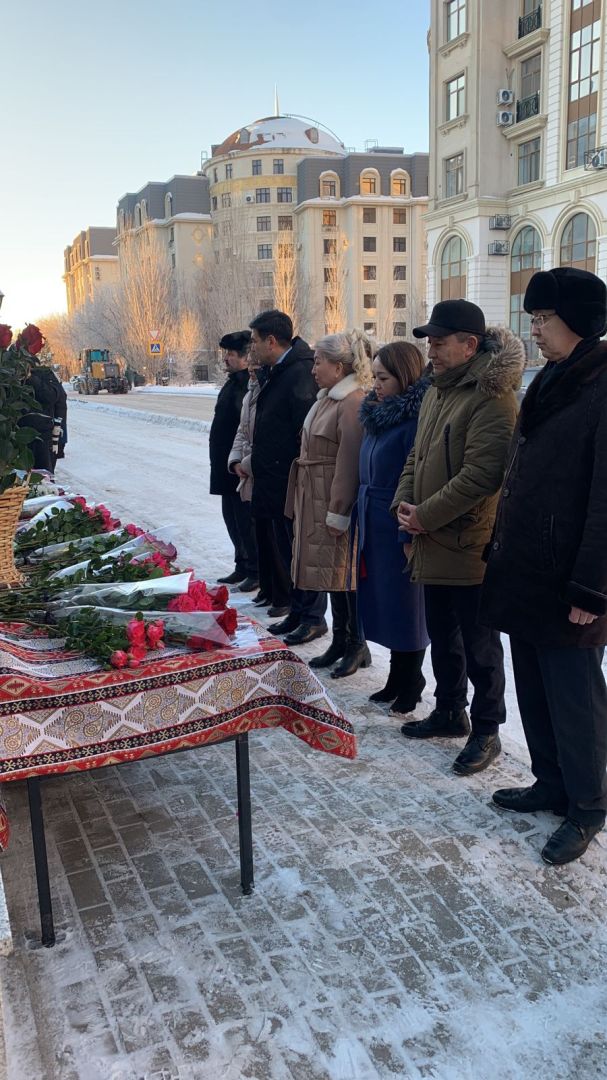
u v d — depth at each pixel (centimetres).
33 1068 167
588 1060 172
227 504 559
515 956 202
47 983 194
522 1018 183
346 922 215
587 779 238
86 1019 183
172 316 5581
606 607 214
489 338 273
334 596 395
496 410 267
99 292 7556
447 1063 171
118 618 224
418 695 345
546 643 230
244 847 225
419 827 259
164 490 984
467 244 2773
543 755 262
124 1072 169
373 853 245
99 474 1148
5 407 259
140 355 5297
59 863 243
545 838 252
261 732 334
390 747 315
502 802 268
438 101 2831
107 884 232
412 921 215
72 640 217
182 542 696
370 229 6469
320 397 379
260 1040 177
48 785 291
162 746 205
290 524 436
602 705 235
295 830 258
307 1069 170
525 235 2662
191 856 246
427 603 309
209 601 233
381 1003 187
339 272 6500
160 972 197
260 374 464
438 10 2766
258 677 219
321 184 6531
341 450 356
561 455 222
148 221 7288
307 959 201
